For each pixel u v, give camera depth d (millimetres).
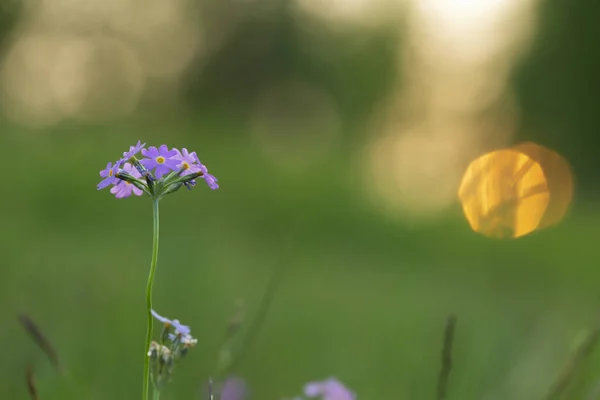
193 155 2172
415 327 7613
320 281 10609
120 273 7898
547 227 17203
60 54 30484
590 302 9000
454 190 20969
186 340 2080
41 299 6039
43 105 27406
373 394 4867
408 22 39188
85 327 5227
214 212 14695
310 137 34125
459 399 4391
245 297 7371
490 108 32938
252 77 44031
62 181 13539
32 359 4273
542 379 4262
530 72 31594
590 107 30094
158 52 38562
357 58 41344
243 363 5309
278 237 14227
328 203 16156
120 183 2152
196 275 7902
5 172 13539
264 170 18344
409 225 16078
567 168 30234
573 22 30266
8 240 9906
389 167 22891
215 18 43312
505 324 6473
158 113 34656
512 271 12797
